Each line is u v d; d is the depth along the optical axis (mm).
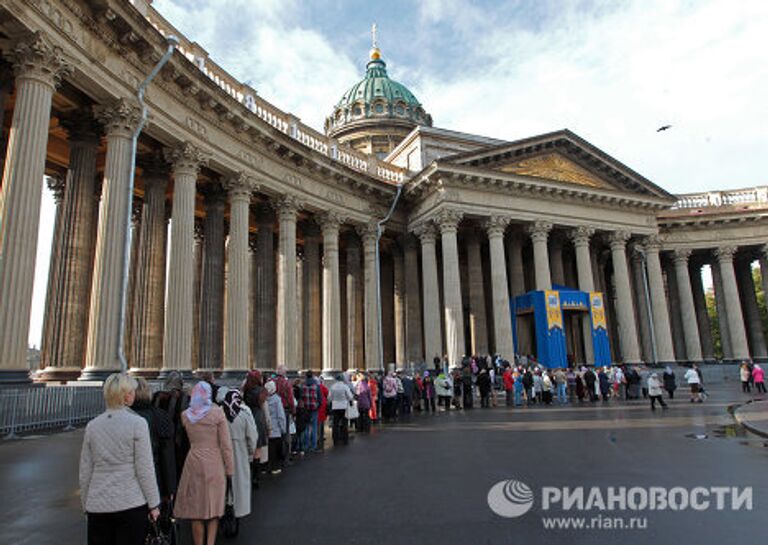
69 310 17531
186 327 19688
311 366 30078
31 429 12930
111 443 4367
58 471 8891
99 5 16234
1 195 13875
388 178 34375
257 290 27766
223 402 6801
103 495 4258
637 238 39188
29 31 14320
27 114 14180
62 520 6543
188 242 20328
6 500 7344
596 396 26469
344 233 34688
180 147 20672
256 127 23984
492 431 15430
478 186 32375
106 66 17125
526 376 25328
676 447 11914
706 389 32312
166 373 18969
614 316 45969
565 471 9562
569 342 37531
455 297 30172
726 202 45562
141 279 21312
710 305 72188
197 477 5570
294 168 27328
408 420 19469
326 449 13211
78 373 17297
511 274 35938
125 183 17438
